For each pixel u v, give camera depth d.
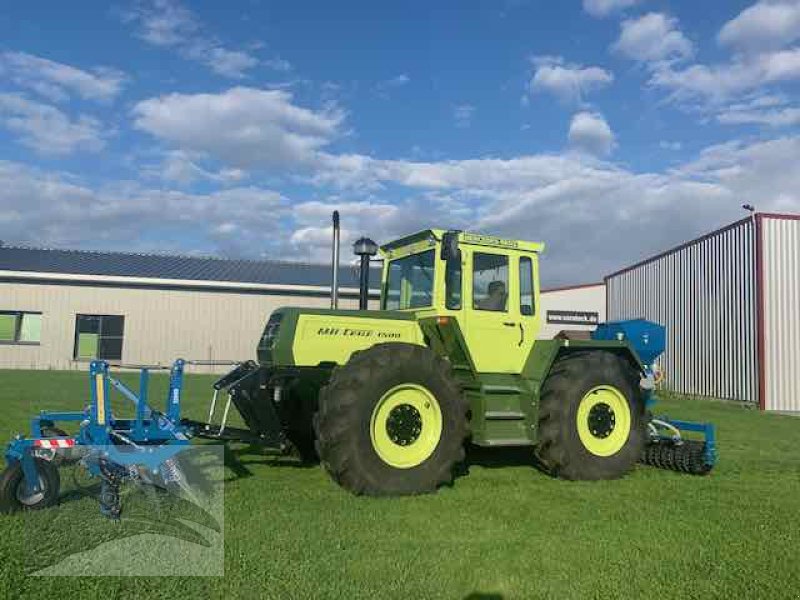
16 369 22.81
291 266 29.06
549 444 6.76
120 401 12.19
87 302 23.77
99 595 3.57
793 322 16.27
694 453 7.27
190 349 24.48
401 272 7.57
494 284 7.20
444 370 6.21
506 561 4.22
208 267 27.20
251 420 6.96
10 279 23.23
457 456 6.18
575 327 25.61
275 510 5.20
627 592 3.79
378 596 3.64
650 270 22.00
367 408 5.82
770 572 4.12
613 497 6.00
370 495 5.78
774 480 6.94
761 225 16.31
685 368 19.56
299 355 6.52
